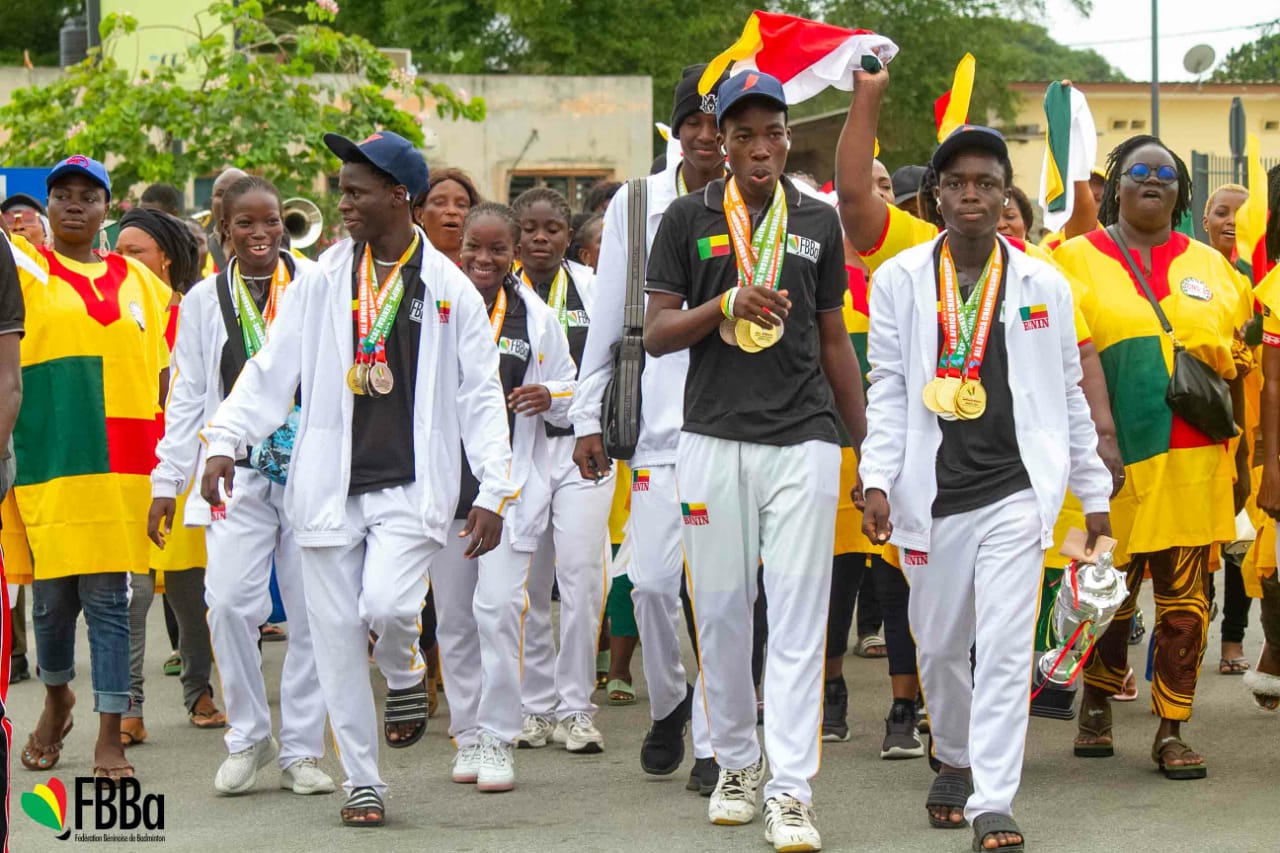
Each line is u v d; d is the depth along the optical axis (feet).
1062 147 23.97
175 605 25.29
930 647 18.30
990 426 17.75
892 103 127.95
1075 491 18.44
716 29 121.39
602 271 20.42
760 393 17.88
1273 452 21.31
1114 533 21.75
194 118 56.95
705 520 18.08
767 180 18.04
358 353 18.88
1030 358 17.79
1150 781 21.08
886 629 22.62
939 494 17.79
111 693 21.61
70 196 22.40
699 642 18.67
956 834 18.43
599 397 20.42
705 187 18.88
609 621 27.89
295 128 56.59
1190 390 21.16
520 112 100.83
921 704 24.45
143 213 29.89
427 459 18.95
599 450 20.38
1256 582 24.06
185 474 21.67
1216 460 21.59
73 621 22.34
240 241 22.17
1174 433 21.48
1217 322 22.30
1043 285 17.84
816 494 17.71
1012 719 17.39
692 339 17.89
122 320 22.09
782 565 17.78
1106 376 22.07
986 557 17.57
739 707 18.78
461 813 19.94
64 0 150.61
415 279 19.22
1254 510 24.98
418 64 122.52
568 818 19.53
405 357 19.04
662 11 121.80
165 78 57.57
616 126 101.50
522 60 126.31
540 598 23.84
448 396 19.34
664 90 119.75
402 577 18.70
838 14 126.93
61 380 21.49
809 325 18.13
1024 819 19.17
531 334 22.82
